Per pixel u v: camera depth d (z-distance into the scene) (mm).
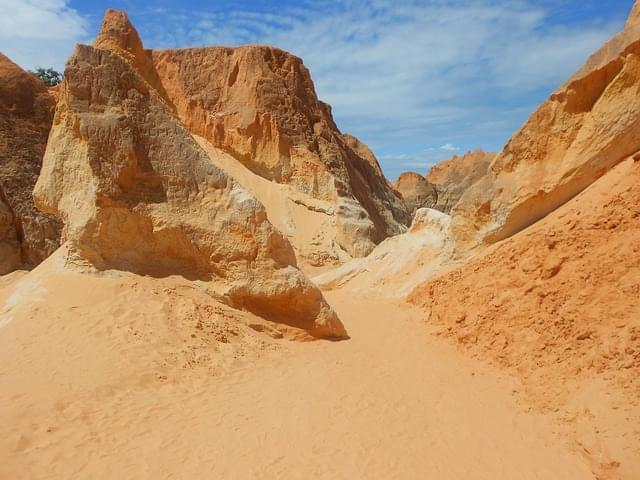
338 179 32250
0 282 18406
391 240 21734
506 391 9555
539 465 7207
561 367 9133
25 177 21062
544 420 8359
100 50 11852
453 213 16438
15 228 20578
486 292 12430
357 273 21266
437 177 70562
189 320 10984
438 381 10219
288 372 10367
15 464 6348
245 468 6793
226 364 10172
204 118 32812
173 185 12234
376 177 42219
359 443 7605
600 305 9336
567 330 9586
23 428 7047
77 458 6699
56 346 9422
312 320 12711
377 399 9211
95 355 9281
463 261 16016
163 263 12172
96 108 11656
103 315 10422
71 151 11820
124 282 11305
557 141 14031
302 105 34750
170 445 7223
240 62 33875
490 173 15625
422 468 7059
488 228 15359
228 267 12352
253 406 8648
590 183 13594
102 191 11414
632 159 12211
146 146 12078
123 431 7465
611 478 6707
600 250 10328
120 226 11672
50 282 11273
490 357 10883
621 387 7730
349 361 11336
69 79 11547
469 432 8109
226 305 12086
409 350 12109
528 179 14430
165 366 9523
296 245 28250
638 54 12336
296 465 6941
